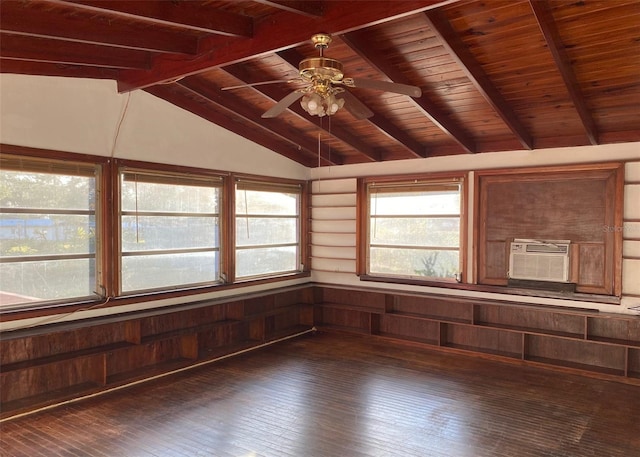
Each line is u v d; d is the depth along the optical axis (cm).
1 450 313
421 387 436
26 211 390
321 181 676
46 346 409
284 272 655
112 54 393
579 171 486
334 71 271
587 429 348
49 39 357
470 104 452
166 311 470
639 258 458
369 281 630
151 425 352
